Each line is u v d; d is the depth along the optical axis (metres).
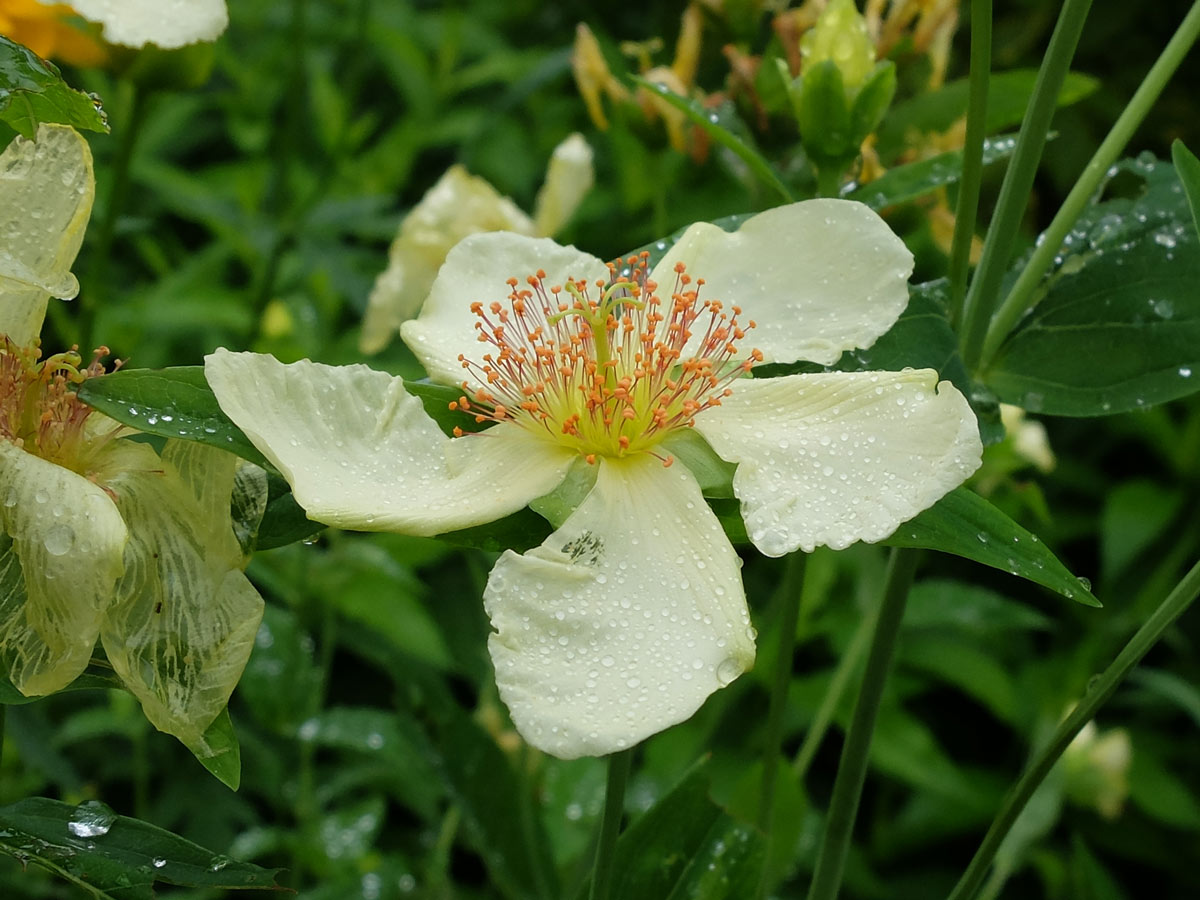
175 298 0.37
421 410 0.18
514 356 0.19
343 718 0.27
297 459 0.18
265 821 0.37
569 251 0.20
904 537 0.18
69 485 0.17
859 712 0.21
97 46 0.23
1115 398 0.21
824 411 0.18
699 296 0.20
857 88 0.21
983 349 0.21
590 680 0.17
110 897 0.17
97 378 0.17
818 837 0.32
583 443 0.19
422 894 0.29
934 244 0.27
